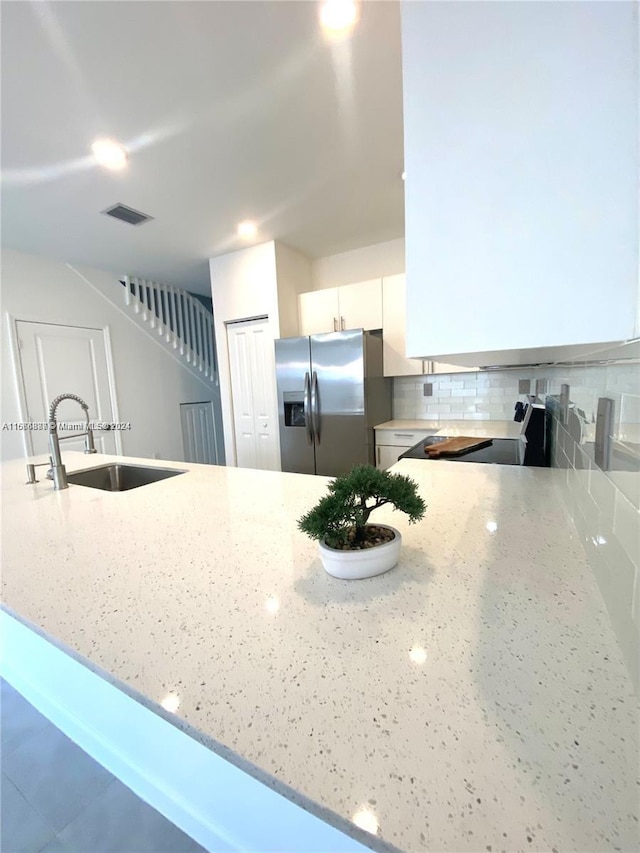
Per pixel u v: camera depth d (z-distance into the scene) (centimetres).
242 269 341
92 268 378
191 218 272
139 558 84
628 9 40
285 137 188
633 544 47
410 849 30
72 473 185
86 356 375
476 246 51
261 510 115
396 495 67
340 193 243
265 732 41
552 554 77
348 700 44
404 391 344
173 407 468
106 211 256
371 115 174
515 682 45
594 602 60
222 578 73
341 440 297
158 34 131
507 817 32
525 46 46
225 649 54
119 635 58
